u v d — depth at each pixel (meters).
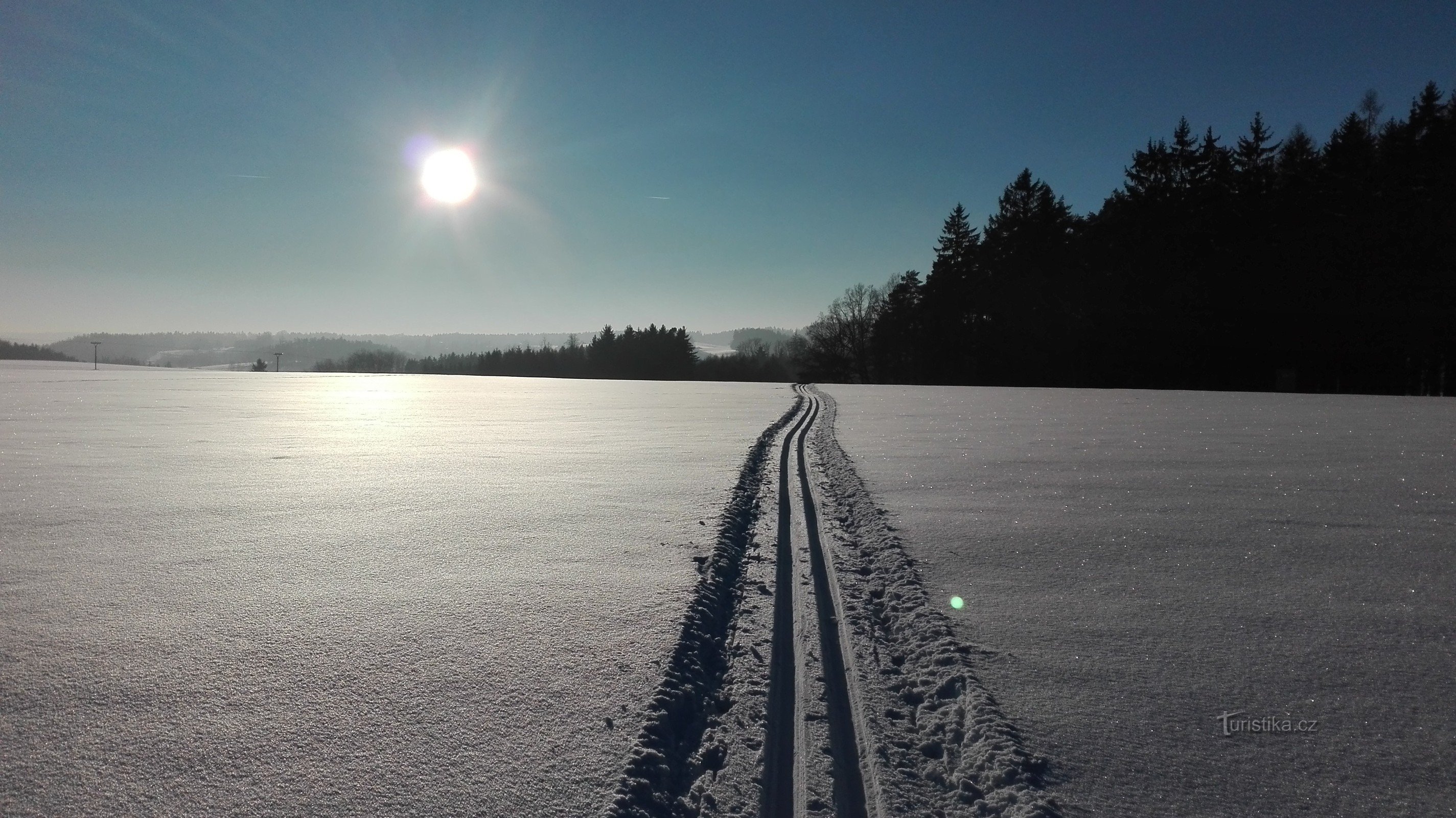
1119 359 45.56
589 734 3.43
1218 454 11.73
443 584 5.52
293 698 3.76
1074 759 3.27
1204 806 2.96
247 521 7.55
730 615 5.05
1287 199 41.97
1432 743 3.37
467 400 26.42
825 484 9.57
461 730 3.47
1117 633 4.63
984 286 54.28
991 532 7.00
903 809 3.00
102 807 2.90
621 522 7.43
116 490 9.19
